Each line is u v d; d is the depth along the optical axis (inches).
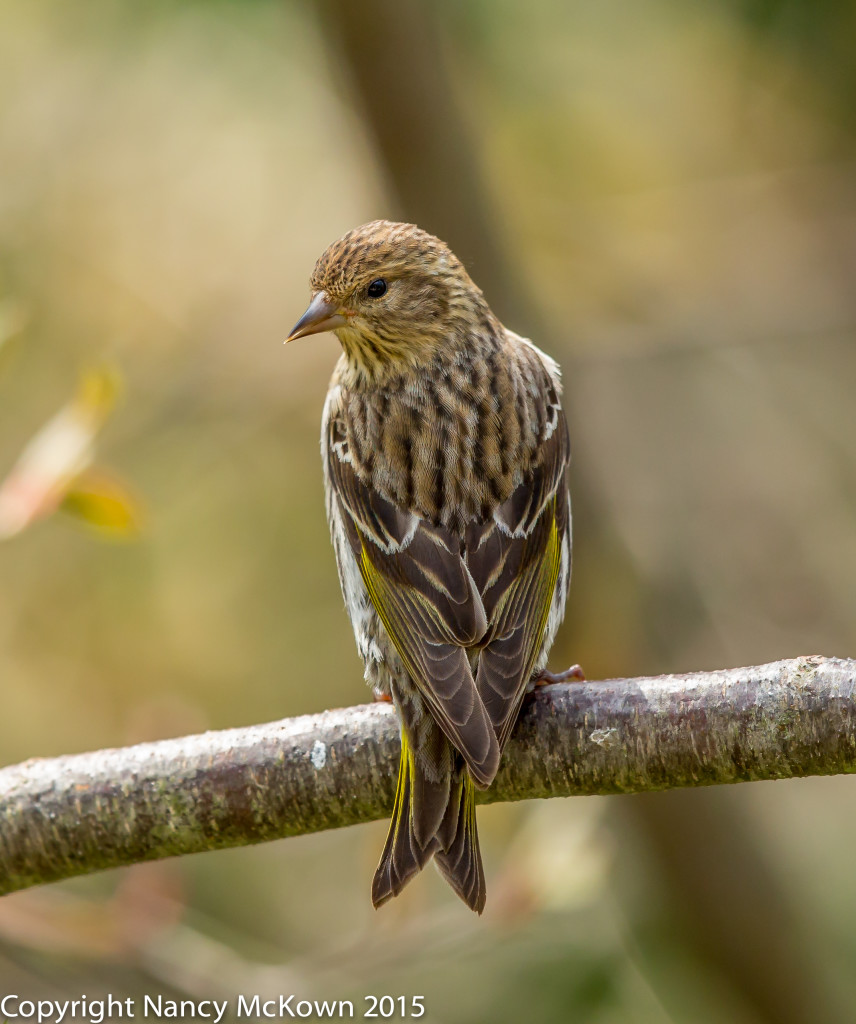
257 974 394.6
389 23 463.5
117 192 620.4
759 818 511.2
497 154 600.1
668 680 273.0
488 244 486.9
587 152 609.0
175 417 601.0
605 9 572.1
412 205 481.7
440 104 475.2
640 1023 461.4
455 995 458.9
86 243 612.7
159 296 610.9
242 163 627.2
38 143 618.2
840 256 603.8
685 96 596.4
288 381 602.9
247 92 620.4
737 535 600.1
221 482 596.7
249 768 282.0
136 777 284.4
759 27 536.7
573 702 275.1
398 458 309.3
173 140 625.3
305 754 281.4
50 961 413.4
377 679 300.0
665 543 574.9
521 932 420.2
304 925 512.4
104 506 322.3
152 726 377.7
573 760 273.7
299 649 582.2
